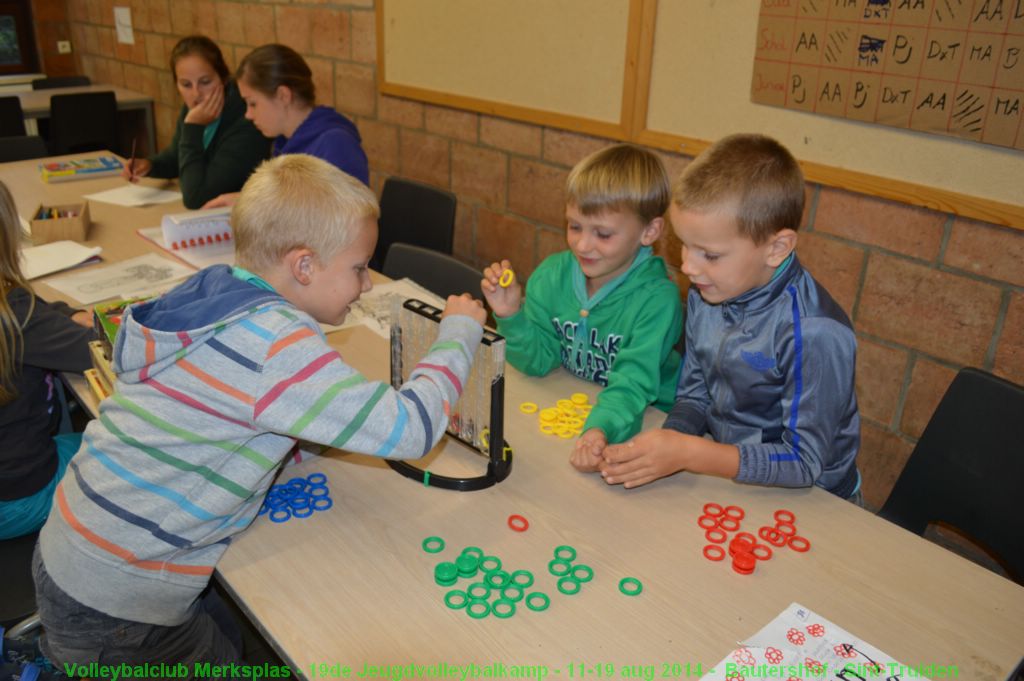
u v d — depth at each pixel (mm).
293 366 1018
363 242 1140
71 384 1561
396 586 1036
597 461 1280
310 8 3662
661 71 2395
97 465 1058
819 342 1262
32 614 1359
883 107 1942
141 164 3023
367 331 1782
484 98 2977
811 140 2115
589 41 2549
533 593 1027
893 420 2182
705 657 933
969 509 1442
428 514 1185
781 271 1290
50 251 2213
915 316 2057
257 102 2600
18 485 1496
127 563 1047
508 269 1523
